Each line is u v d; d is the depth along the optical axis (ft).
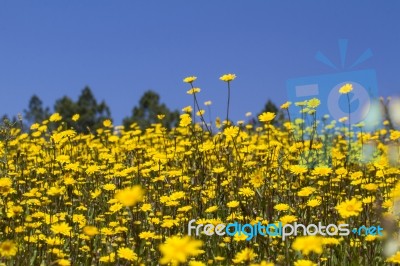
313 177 6.77
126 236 6.02
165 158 7.47
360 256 5.83
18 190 7.04
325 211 6.25
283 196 6.73
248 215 6.05
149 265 5.72
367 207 6.27
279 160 6.86
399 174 6.98
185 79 6.84
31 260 5.63
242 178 6.79
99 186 7.47
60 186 7.23
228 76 6.60
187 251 4.26
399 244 5.76
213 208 6.15
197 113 7.43
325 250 5.65
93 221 6.66
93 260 5.74
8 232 5.98
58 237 5.77
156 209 6.86
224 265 5.65
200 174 7.22
